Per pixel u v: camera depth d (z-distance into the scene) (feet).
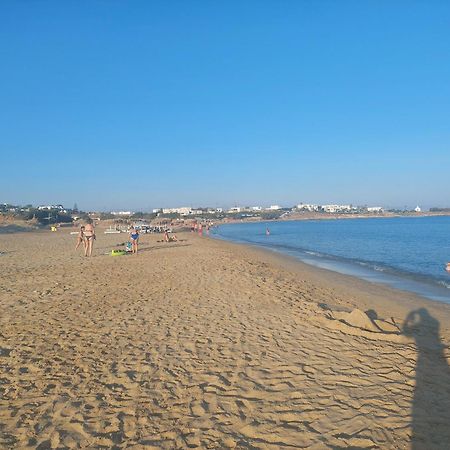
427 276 58.59
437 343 24.73
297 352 21.90
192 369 19.54
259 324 27.40
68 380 18.22
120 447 13.20
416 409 15.70
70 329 25.94
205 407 15.83
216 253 81.97
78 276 48.24
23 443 13.33
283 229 289.12
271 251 101.86
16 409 15.56
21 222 265.54
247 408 15.76
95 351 21.95
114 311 30.76
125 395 16.83
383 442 13.47
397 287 48.62
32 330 25.67
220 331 25.76
